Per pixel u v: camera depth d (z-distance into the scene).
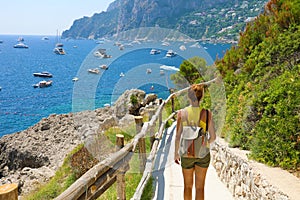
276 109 4.00
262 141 3.81
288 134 3.59
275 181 2.96
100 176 3.10
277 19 6.21
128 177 4.87
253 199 3.26
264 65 5.57
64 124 16.84
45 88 40.19
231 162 4.08
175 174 4.66
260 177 3.15
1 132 21.83
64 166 8.14
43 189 7.47
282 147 3.52
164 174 4.65
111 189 4.75
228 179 4.17
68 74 52.84
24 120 24.88
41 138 15.48
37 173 10.46
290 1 6.23
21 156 14.47
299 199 2.56
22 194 9.16
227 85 6.45
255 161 3.61
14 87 41.59
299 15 5.76
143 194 3.83
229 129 4.83
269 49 5.72
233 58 7.03
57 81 45.81
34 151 14.27
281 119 3.79
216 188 4.21
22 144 15.14
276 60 5.39
